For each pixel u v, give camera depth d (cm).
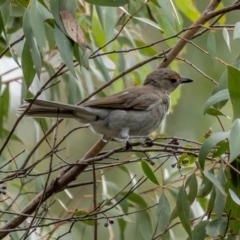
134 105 1079
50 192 967
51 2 866
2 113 1220
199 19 1066
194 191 940
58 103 935
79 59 871
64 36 860
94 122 1039
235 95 878
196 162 937
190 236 898
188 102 1650
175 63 1343
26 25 869
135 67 1056
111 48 1220
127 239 1327
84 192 1434
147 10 1198
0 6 938
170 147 880
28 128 1523
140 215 1097
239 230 891
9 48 855
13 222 969
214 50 1016
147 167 966
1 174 1199
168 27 1279
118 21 1148
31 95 1192
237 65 1034
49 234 1076
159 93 1172
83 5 1216
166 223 950
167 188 1030
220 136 816
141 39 1352
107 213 1090
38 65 855
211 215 1012
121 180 1466
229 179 916
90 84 1228
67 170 969
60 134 1606
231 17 1686
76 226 1336
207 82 1653
